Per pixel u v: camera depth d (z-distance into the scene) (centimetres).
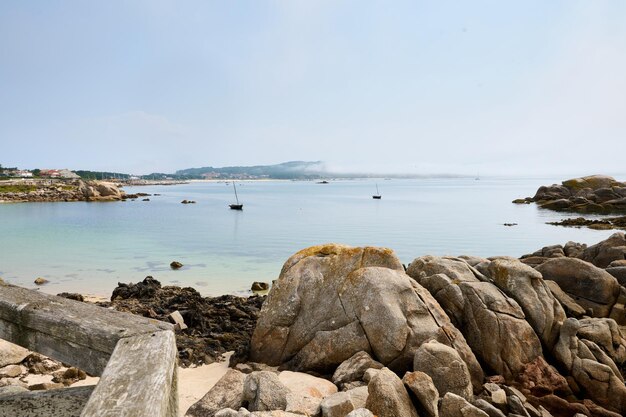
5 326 384
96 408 247
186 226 6134
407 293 1254
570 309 1498
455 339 1190
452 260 1548
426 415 887
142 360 290
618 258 2284
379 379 841
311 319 1319
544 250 2884
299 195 16988
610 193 8600
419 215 7912
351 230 5700
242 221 6925
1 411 384
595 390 1143
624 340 1320
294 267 1423
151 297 2252
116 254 3816
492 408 963
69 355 344
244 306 2073
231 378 988
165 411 265
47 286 2633
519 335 1234
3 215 7688
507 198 13700
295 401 841
